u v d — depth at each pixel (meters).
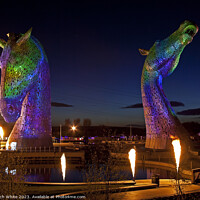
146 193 12.44
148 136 34.22
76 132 79.12
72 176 20.47
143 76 35.06
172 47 31.12
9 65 30.86
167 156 28.28
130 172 21.70
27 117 34.19
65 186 13.85
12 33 31.16
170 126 31.92
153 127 33.47
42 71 34.88
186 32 29.59
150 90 34.00
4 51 31.17
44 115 35.12
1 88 31.03
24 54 31.64
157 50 32.44
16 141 33.53
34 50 32.97
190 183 14.77
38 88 34.69
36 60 33.00
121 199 11.14
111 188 11.66
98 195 10.36
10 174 10.30
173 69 32.97
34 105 34.47
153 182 14.10
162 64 32.50
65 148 38.19
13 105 31.45
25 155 29.61
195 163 23.09
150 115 33.91
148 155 28.89
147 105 34.41
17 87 31.56
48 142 35.03
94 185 10.95
